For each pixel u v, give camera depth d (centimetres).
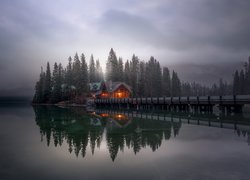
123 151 995
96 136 1374
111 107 5069
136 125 1812
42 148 1084
